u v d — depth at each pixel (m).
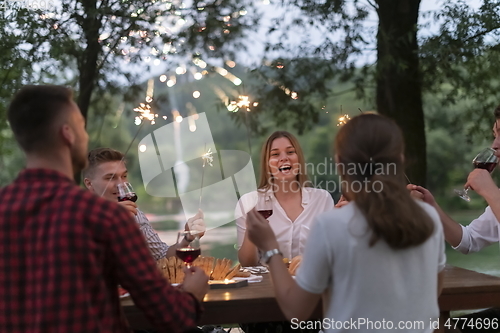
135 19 4.59
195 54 4.73
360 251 1.45
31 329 1.30
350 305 1.46
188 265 2.17
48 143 1.40
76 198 1.33
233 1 5.09
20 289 1.32
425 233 1.44
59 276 1.27
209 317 1.89
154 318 1.41
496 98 5.38
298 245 2.88
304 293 1.50
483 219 2.51
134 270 1.36
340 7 5.10
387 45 4.54
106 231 1.33
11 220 1.33
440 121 6.36
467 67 4.96
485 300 2.00
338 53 5.23
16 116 1.39
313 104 5.45
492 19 4.41
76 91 4.92
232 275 2.24
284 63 5.32
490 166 2.49
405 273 1.47
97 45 4.66
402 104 4.71
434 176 13.45
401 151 1.53
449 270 2.37
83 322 1.28
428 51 4.50
